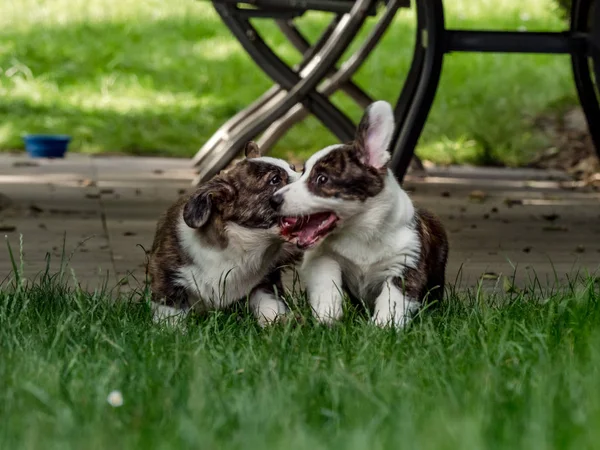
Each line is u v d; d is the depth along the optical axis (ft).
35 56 62.64
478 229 31.86
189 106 55.67
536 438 11.98
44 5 73.67
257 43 37.81
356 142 19.36
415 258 19.95
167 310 19.92
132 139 49.65
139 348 16.37
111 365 15.12
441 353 15.74
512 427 12.64
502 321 18.11
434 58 26.25
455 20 69.36
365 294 20.54
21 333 17.21
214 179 19.79
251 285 20.34
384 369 15.25
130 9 73.67
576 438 12.16
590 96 29.35
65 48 64.18
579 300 18.90
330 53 35.83
